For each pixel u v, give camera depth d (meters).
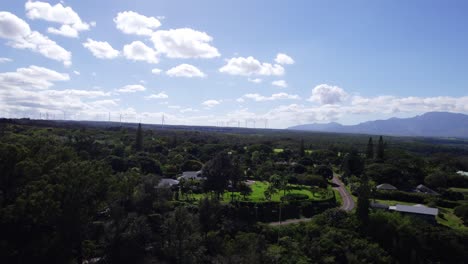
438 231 89.25
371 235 90.00
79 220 68.94
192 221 78.75
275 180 124.81
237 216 101.31
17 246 61.72
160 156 168.75
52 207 63.56
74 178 72.25
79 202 69.94
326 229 90.75
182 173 151.00
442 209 116.88
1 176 66.75
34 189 65.62
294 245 82.50
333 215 97.75
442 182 147.38
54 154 85.06
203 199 93.69
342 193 139.12
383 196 129.75
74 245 70.25
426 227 91.06
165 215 86.25
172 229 74.69
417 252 84.50
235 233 88.50
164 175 143.50
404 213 104.12
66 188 70.12
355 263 78.88
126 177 93.31
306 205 113.50
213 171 118.69
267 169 162.62
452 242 85.62
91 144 152.12
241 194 123.25
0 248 56.84
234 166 123.75
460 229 93.12
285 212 109.44
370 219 92.69
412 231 87.56
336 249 81.56
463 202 121.19
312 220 98.94
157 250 74.31
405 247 85.62
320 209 114.75
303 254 80.00
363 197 95.50
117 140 199.12
